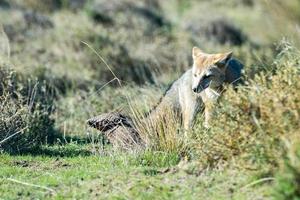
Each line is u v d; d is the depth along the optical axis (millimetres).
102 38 38781
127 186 16625
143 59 37500
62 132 24688
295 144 14656
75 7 50562
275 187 14500
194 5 60594
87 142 22984
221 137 17188
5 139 20250
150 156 19031
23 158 20031
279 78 17234
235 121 17156
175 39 45469
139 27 46719
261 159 15828
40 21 42812
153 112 21594
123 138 21016
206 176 16750
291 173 13906
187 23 49531
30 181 17594
